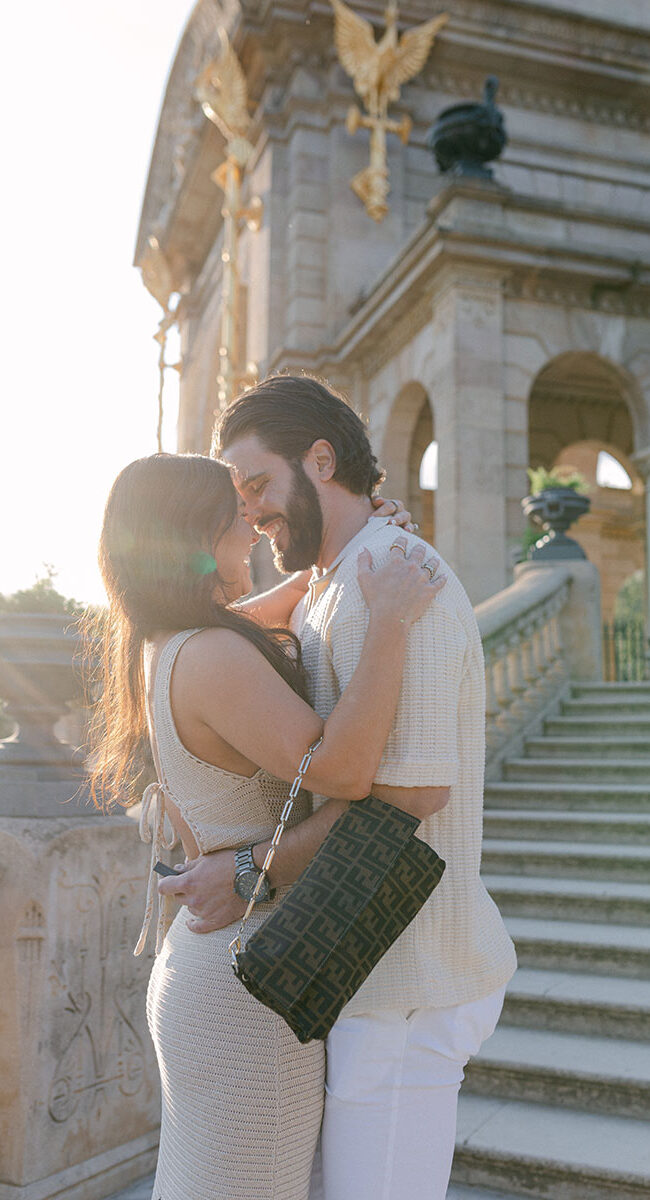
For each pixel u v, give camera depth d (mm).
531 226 11234
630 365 11344
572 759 6648
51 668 3045
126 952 3066
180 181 20812
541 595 7297
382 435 12680
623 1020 3453
